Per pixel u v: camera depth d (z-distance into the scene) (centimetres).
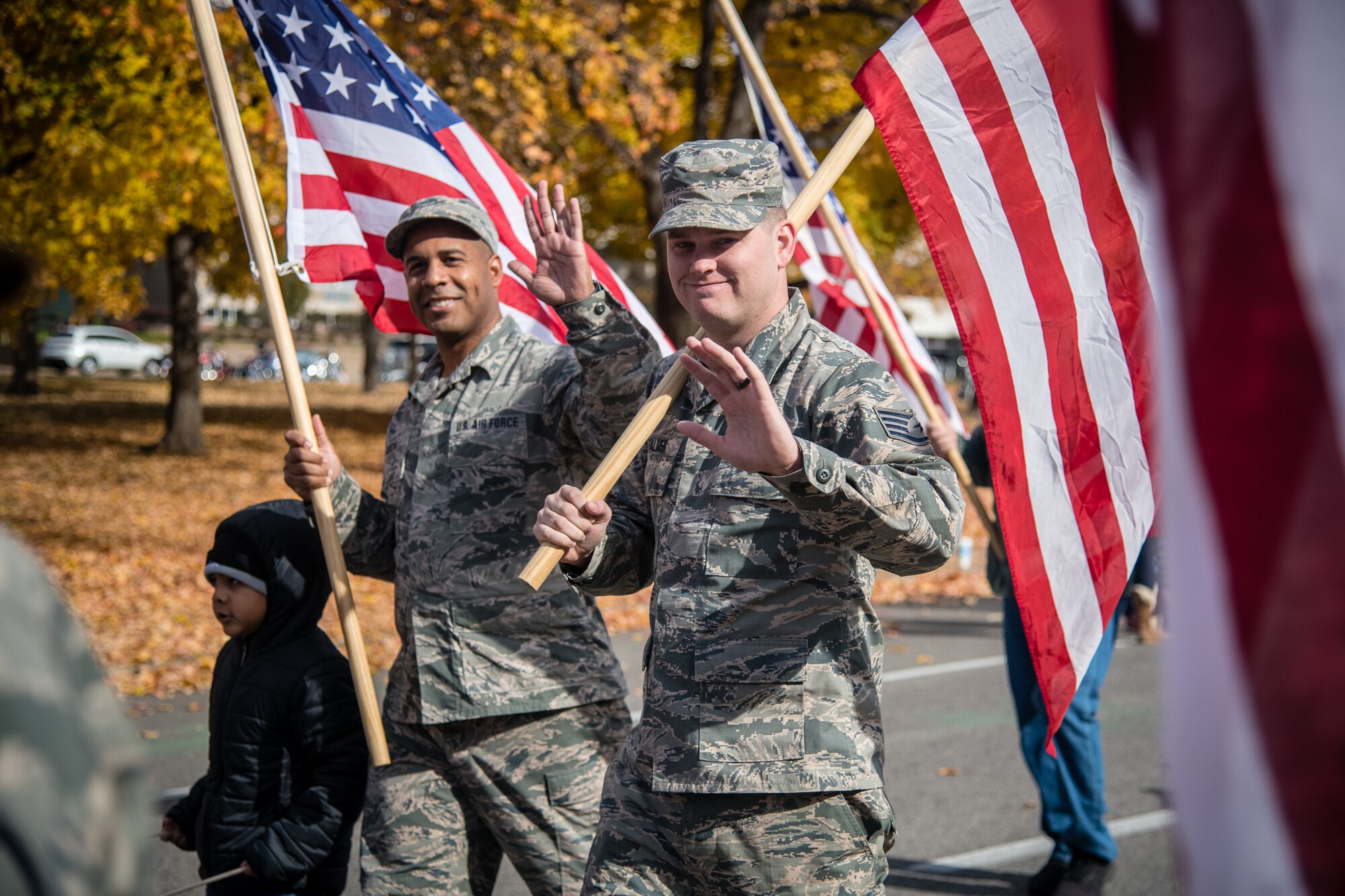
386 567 384
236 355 6000
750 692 261
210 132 1219
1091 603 285
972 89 295
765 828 260
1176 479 91
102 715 103
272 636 354
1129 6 91
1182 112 89
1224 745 90
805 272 627
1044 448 286
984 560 1437
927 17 297
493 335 376
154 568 1208
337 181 452
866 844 263
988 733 734
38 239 1377
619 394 320
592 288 319
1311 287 86
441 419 369
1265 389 88
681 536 272
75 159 1228
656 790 265
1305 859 88
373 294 459
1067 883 477
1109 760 676
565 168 1291
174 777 633
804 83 1579
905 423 263
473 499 357
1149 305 289
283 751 347
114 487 1773
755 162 274
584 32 1249
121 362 5144
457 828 357
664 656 270
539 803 350
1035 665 279
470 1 1167
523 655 351
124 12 1095
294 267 443
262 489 1828
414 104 458
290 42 452
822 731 259
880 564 253
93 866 95
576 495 270
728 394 233
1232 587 89
